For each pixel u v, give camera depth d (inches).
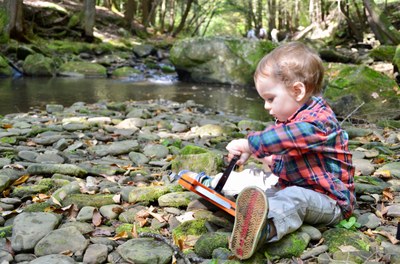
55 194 101.4
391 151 151.5
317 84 82.6
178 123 199.8
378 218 91.7
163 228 88.8
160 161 136.4
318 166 82.5
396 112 234.1
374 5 529.3
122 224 90.2
